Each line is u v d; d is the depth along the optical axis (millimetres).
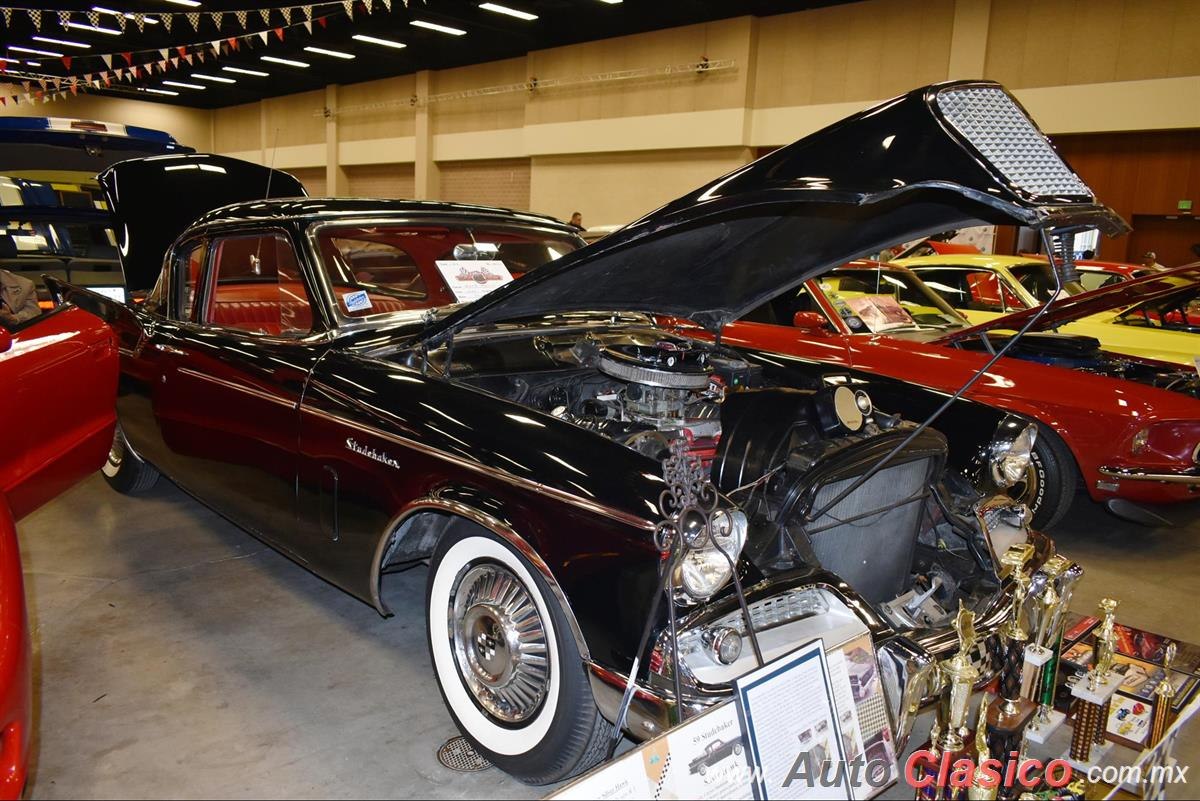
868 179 1639
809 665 1777
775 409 2205
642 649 1755
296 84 23188
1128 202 11375
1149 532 4434
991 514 2447
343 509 2514
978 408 2650
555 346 2957
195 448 3195
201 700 2477
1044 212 1529
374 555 2434
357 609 3111
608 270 2301
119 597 3125
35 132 5340
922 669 1923
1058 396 3969
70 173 5617
